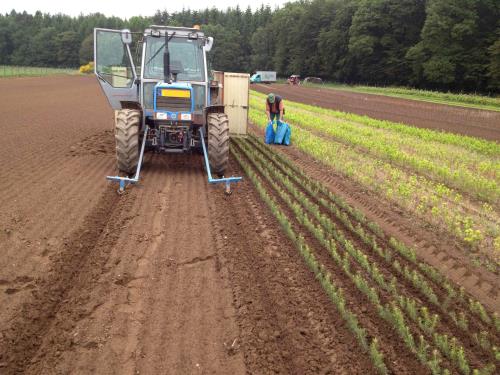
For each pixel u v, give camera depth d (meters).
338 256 5.67
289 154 12.48
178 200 7.81
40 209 6.99
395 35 62.16
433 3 50.47
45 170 9.41
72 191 8.02
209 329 4.21
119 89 9.98
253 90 48.84
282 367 3.78
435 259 6.09
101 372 3.61
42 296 4.61
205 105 9.98
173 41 9.88
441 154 12.95
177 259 5.59
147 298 4.69
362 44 63.66
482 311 4.70
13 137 13.10
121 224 6.61
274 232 6.59
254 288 4.98
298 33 84.25
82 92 33.97
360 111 27.27
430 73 50.38
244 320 4.38
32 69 82.56
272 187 8.95
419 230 7.11
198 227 6.62
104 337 4.03
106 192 8.08
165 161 10.84
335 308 4.66
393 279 5.25
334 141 14.80
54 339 3.97
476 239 6.57
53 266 5.22
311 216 7.37
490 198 9.01
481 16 48.69
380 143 13.86
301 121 18.80
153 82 9.72
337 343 4.12
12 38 122.50
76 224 6.49
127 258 5.54
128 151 8.75
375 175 10.33
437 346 4.16
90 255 5.57
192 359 3.80
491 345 4.25
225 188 8.65
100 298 4.64
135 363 3.73
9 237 5.91
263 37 100.88
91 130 15.30
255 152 12.07
